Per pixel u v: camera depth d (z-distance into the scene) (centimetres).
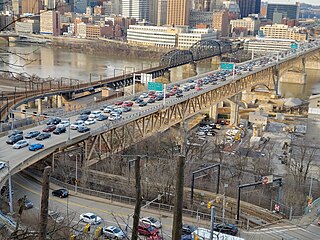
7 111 13638
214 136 15825
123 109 12850
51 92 17925
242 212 7875
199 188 9038
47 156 9300
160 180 8600
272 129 16975
